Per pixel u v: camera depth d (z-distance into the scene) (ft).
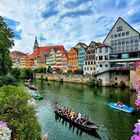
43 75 266.36
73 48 249.75
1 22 93.81
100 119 71.97
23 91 47.93
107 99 109.29
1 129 22.26
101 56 173.88
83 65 215.51
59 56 284.00
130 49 157.48
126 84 159.63
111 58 170.91
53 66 302.25
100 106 93.09
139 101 12.05
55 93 135.13
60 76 231.71
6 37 95.55
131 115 76.89
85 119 62.90
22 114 32.89
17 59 447.83
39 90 150.82
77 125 62.34
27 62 390.83
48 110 85.56
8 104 32.48
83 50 229.25
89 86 171.32
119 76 166.40
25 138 29.89
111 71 171.94
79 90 148.05
